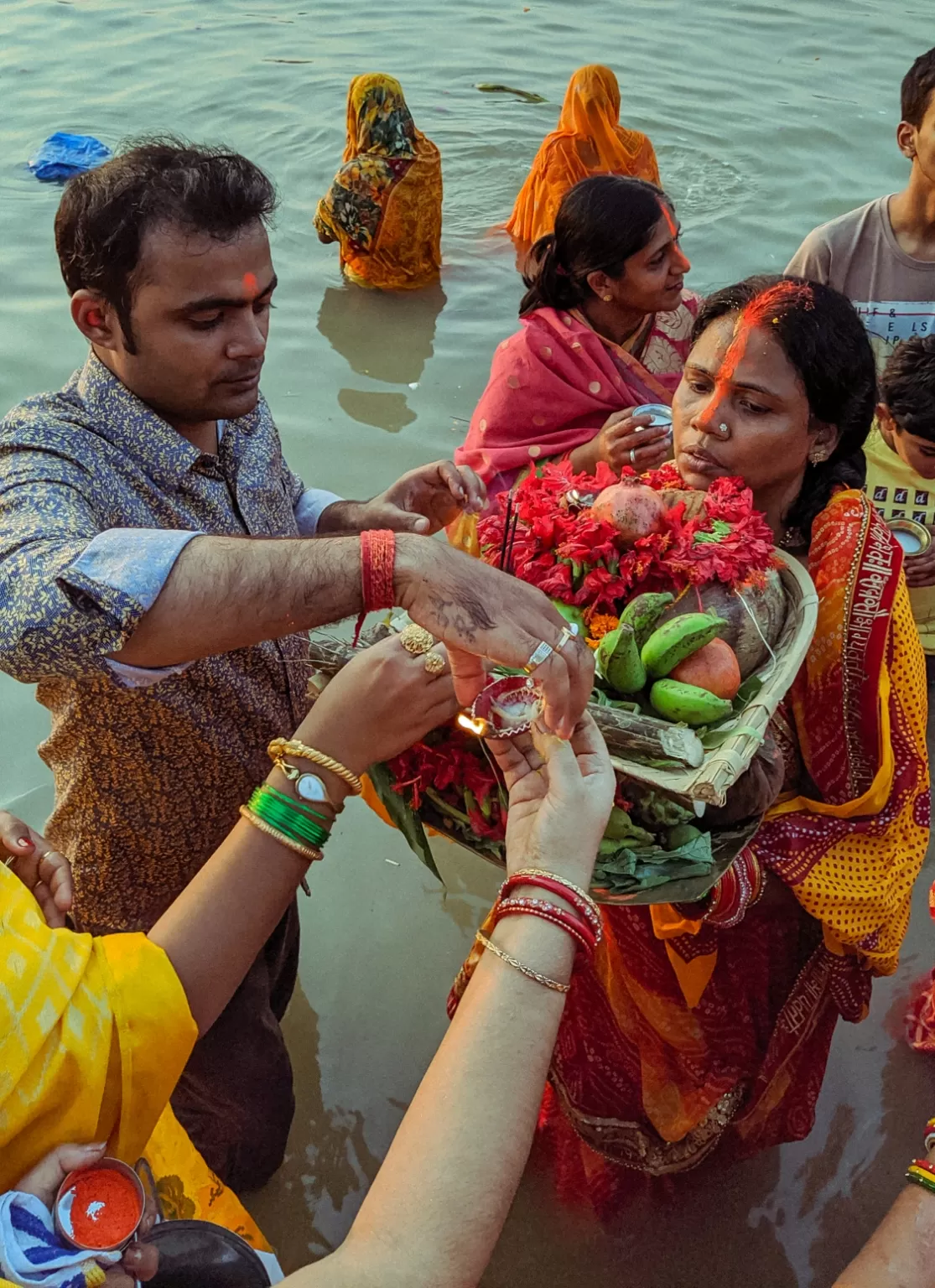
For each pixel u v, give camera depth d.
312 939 3.17
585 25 8.70
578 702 1.53
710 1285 2.48
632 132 5.82
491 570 1.59
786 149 6.81
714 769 1.70
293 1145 2.74
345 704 1.74
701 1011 2.32
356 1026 2.98
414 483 2.43
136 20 8.77
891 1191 2.64
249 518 2.24
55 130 7.00
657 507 1.96
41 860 1.80
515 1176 1.30
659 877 1.84
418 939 3.18
